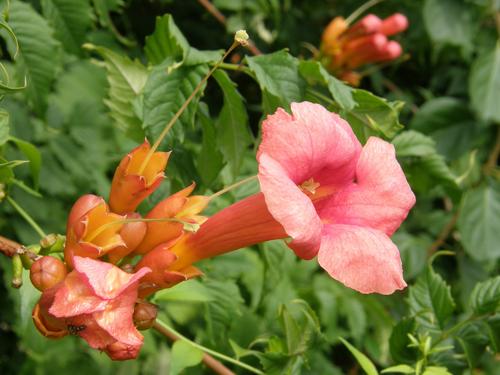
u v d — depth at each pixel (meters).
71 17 0.35
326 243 0.25
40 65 0.32
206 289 0.34
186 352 0.31
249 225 0.26
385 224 0.27
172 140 0.30
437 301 0.33
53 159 0.45
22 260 0.27
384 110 0.31
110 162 0.47
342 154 0.26
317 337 0.32
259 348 0.45
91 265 0.24
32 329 0.46
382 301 0.51
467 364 0.33
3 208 0.44
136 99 0.31
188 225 0.26
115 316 0.24
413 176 0.38
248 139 0.31
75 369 0.49
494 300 0.32
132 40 0.49
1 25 0.28
